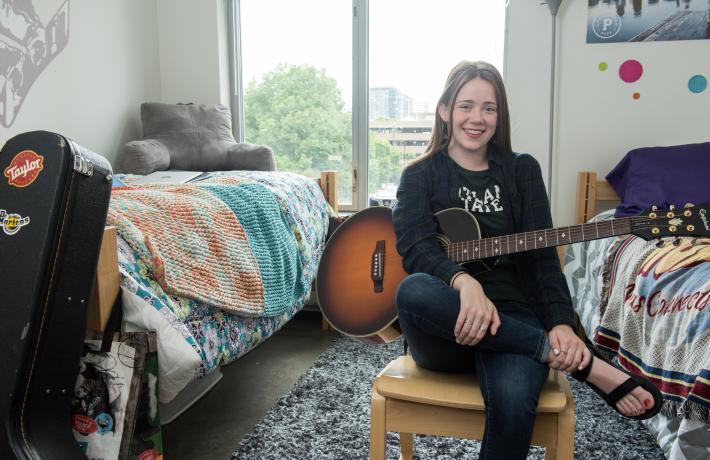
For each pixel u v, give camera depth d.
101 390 1.13
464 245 1.25
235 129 3.12
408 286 1.13
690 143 2.62
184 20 3.01
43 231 0.99
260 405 1.92
